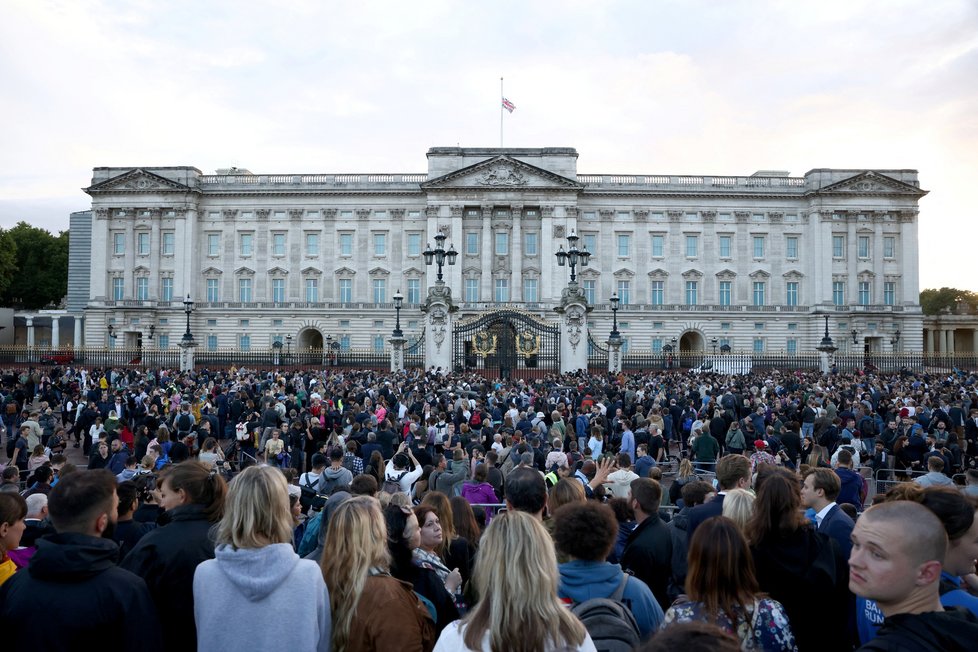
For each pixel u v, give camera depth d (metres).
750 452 24.44
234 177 91.62
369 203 91.06
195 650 6.74
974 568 7.49
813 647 6.68
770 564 6.83
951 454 21.22
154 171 89.56
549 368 53.03
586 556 6.38
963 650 4.61
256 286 90.81
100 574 5.66
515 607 4.78
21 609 5.41
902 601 4.93
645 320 90.12
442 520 9.02
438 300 48.84
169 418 28.19
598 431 20.59
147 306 87.81
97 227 89.56
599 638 5.53
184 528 7.01
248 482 6.06
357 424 22.86
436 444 23.62
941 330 102.50
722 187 91.00
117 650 5.56
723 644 3.10
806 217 91.12
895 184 88.94
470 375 44.66
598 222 90.62
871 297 89.25
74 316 99.69
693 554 6.04
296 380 41.78
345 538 6.22
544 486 8.52
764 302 90.88
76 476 6.07
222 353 74.06
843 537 8.38
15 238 116.88
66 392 40.44
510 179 88.31
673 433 31.69
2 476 12.77
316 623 5.84
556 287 87.88
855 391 38.44
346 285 91.06
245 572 5.76
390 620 5.82
